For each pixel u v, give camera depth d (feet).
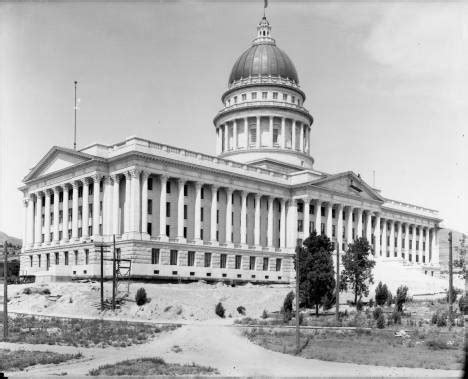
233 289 252.01
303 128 437.99
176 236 298.76
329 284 198.49
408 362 113.80
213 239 314.14
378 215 421.18
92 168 293.43
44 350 131.85
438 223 504.43
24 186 353.31
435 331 153.07
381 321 164.25
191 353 127.75
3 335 151.94
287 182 366.84
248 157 412.57
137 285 247.09
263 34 464.65
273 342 140.05
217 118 443.32
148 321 180.65
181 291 231.30
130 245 273.13
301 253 202.18
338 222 381.60
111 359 120.16
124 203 290.15
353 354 123.54
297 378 97.25
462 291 277.85
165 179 292.40
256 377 98.17
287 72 443.73
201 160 314.14
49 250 320.50
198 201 308.81
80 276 287.07
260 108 418.92
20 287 255.70
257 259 338.34
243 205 336.08
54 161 326.24
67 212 312.50
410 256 471.62
